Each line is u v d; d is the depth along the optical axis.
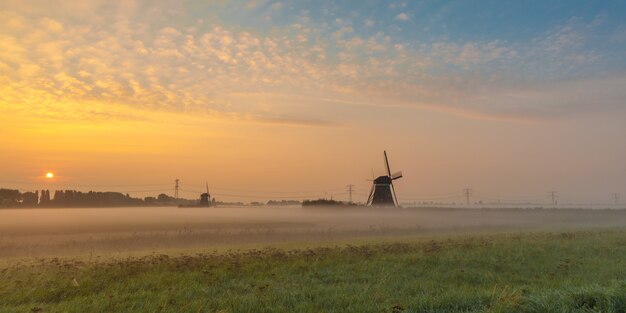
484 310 9.29
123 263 17.08
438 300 10.39
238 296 11.59
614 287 9.52
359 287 12.52
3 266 17.00
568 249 20.75
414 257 18.17
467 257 18.12
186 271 15.24
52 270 15.80
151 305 10.69
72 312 10.32
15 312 10.30
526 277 14.34
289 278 14.17
